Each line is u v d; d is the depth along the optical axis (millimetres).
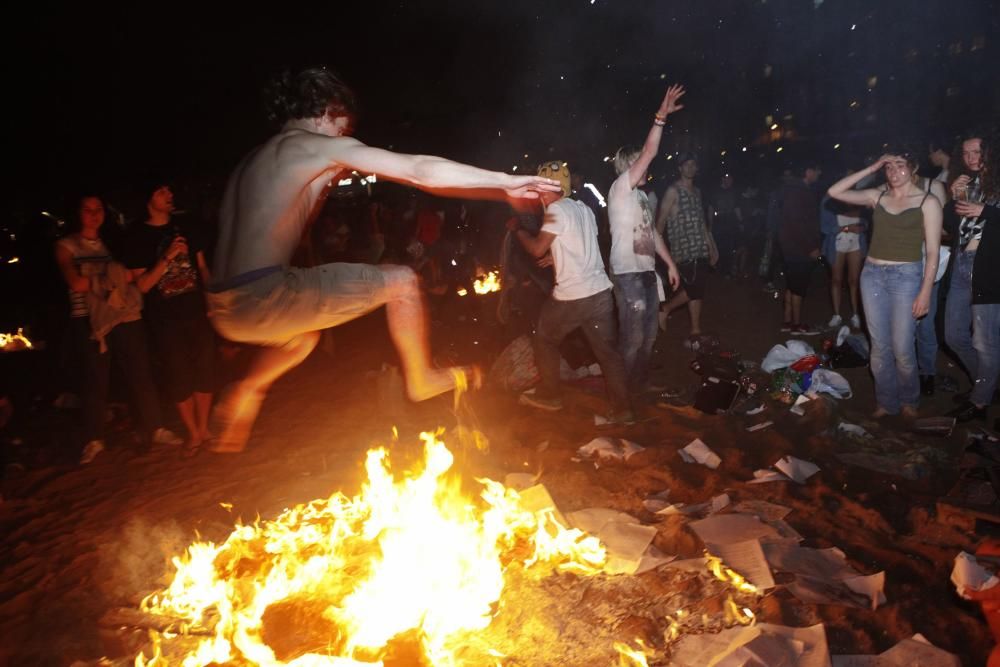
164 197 5492
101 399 5742
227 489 5070
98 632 3477
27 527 4699
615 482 4906
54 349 9766
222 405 4027
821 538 4070
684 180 8125
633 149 6195
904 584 3580
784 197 8773
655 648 3189
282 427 6332
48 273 12453
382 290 3414
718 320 9750
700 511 4441
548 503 4352
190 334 5723
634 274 6191
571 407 6457
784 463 4969
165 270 5551
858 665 3010
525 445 5641
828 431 5680
